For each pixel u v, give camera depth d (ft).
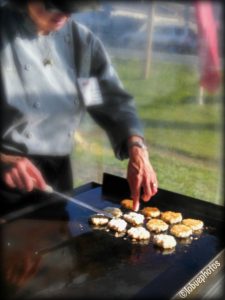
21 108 3.64
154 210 4.00
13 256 3.14
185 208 4.17
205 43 4.22
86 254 3.20
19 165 3.72
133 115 4.31
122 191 4.45
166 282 2.83
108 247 3.32
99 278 2.89
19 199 3.85
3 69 3.51
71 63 3.98
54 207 3.96
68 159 4.22
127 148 4.24
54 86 3.84
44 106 3.79
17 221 3.67
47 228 3.59
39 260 3.11
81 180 4.59
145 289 2.75
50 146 3.94
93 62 4.15
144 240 3.44
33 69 3.67
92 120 4.45
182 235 3.51
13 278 2.88
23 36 3.58
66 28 3.84
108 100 4.29
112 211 3.91
